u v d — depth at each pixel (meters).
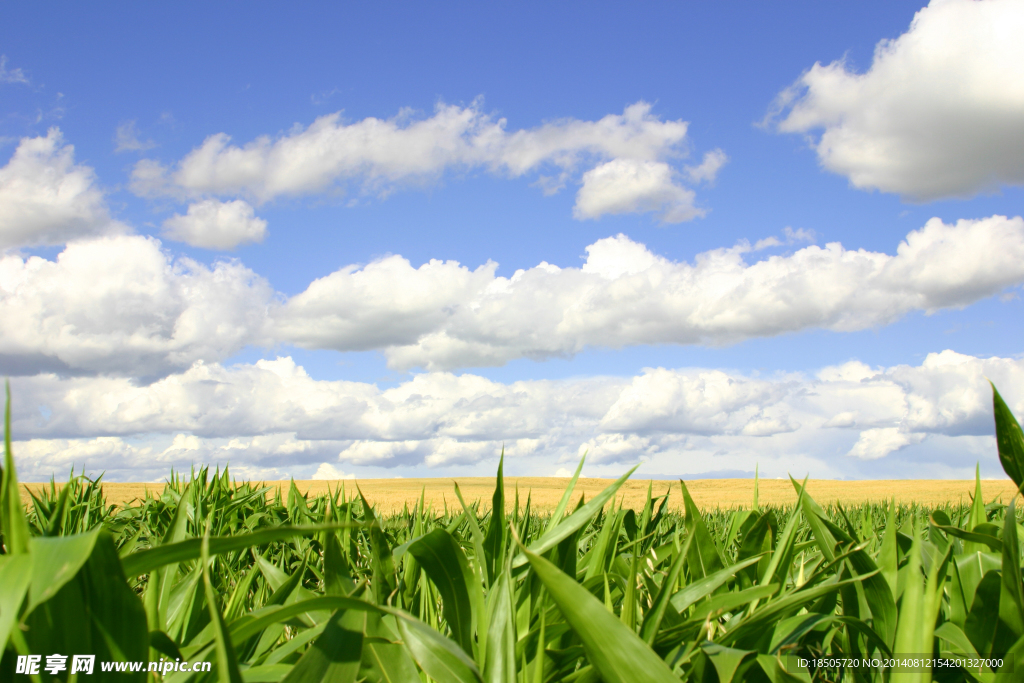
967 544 1.81
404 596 1.98
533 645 1.49
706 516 5.05
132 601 0.82
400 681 1.28
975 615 1.43
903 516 4.93
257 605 1.83
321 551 2.95
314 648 1.01
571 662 1.43
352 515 3.78
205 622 1.49
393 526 3.55
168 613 1.50
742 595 1.41
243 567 3.05
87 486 4.16
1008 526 1.33
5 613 0.71
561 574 0.96
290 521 3.46
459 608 1.43
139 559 0.78
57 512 1.76
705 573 1.77
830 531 1.69
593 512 1.59
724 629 1.63
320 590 2.42
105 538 0.78
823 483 31.84
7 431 0.78
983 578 1.40
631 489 22.45
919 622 1.09
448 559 1.42
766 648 1.38
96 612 0.82
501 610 1.33
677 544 2.15
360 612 1.10
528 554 0.97
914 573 1.14
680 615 1.47
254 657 1.38
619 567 2.01
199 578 1.49
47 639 0.83
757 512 2.07
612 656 0.94
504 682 1.25
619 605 1.78
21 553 0.76
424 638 1.33
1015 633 1.34
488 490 24.50
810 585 1.78
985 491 20.81
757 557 1.49
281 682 0.97
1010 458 1.54
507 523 1.92
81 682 0.82
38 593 0.69
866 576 1.29
